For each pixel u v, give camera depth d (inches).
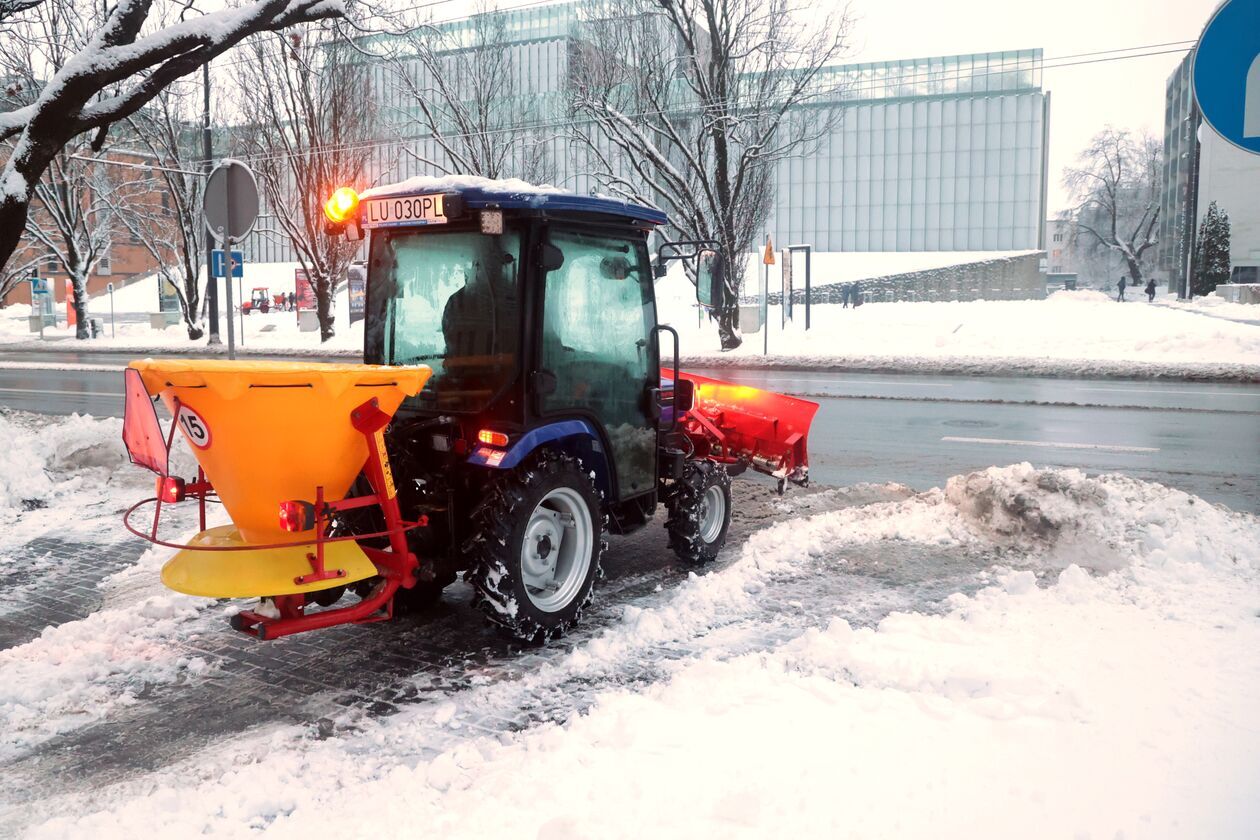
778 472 270.8
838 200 2829.7
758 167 1002.1
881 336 970.1
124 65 361.4
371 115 1155.9
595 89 971.9
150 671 171.0
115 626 190.9
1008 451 390.6
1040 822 106.5
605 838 105.6
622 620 194.9
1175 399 552.7
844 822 107.3
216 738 146.1
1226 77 138.9
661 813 110.5
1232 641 162.9
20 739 146.2
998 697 141.2
